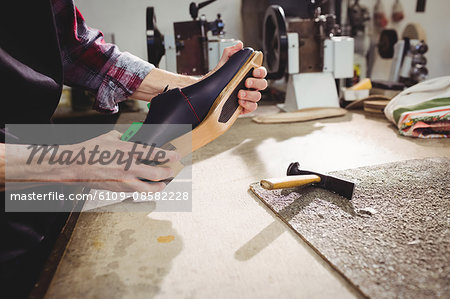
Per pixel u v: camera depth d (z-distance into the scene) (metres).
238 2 3.14
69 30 0.75
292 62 2.19
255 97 0.77
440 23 2.38
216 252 0.65
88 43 0.80
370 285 0.53
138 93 0.90
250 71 0.76
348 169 1.05
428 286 0.52
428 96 1.57
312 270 0.58
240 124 1.94
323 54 2.28
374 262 0.58
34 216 0.63
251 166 1.17
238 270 0.59
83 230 0.75
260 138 1.58
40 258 0.67
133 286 0.56
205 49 2.21
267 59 2.46
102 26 3.10
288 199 0.85
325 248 0.63
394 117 1.57
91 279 0.58
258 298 0.52
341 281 0.55
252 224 0.75
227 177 1.07
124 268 0.61
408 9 2.66
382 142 1.40
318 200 0.83
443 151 1.23
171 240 0.70
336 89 2.33
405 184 0.90
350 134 1.57
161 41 2.19
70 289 0.56
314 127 1.76
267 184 0.79
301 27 2.24
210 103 0.73
